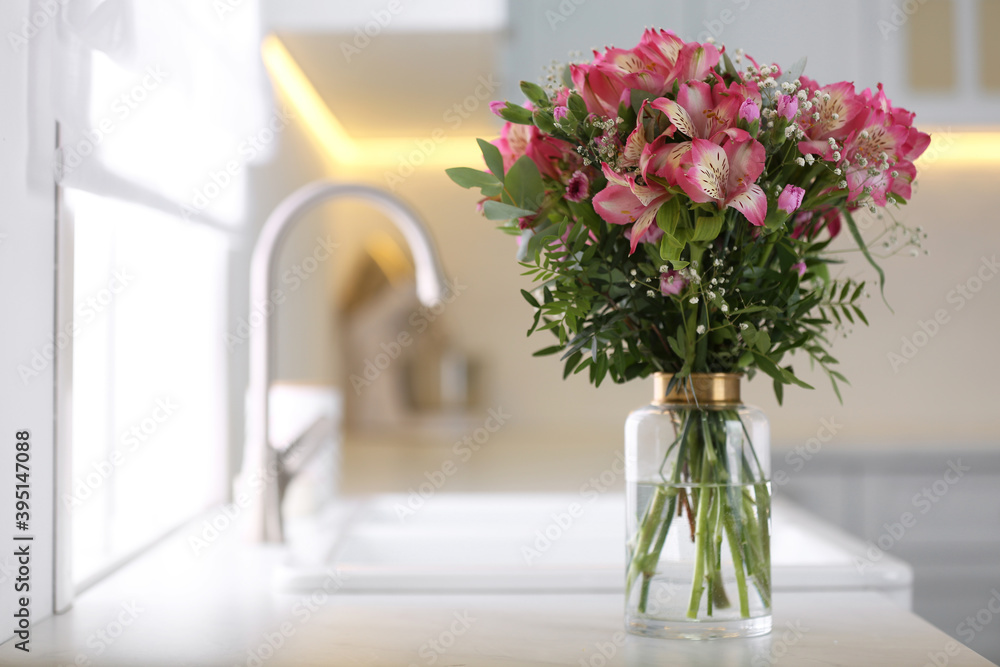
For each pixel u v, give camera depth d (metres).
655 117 0.69
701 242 0.70
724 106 0.67
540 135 0.75
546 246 0.73
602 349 0.74
